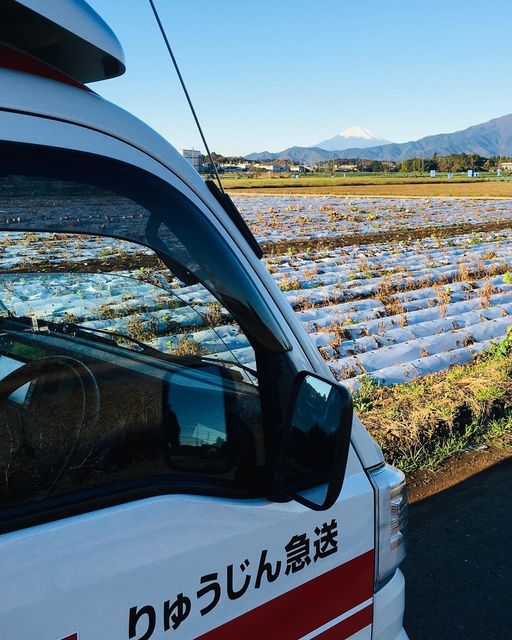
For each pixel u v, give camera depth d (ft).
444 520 13.20
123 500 4.44
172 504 4.55
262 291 5.18
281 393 5.09
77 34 4.19
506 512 13.47
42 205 4.27
